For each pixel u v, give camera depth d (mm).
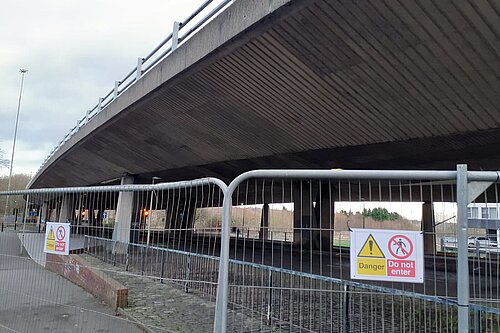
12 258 11992
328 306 6918
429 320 5801
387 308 6281
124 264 12922
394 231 3258
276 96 12086
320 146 14172
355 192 14117
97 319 8062
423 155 14516
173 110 15578
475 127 10445
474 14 7590
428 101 10078
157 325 7469
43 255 12148
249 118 13922
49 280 11742
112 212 21688
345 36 9094
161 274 11688
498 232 4770
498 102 9430
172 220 10469
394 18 8234
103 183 32719
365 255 3287
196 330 7180
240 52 10836
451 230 4719
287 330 6918
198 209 8984
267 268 7777
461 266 3025
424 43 8531
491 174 3094
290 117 12875
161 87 14141
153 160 22672
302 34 9461
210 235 10188
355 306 6332
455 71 8961
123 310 8516
